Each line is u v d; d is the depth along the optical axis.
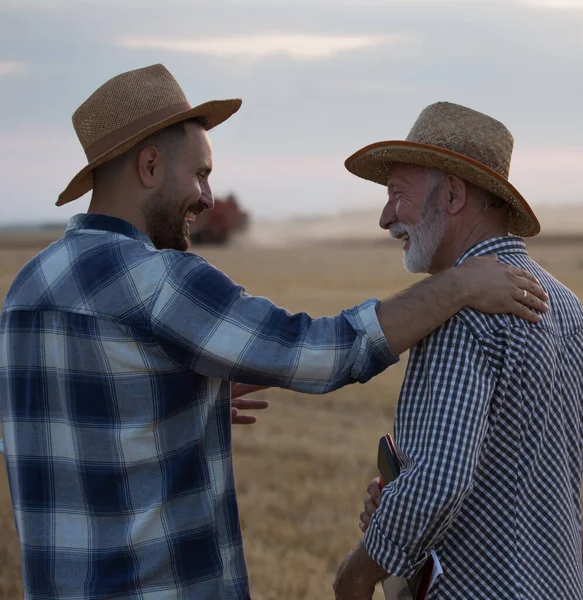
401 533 2.24
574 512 2.41
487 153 2.42
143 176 2.38
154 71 2.45
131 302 2.25
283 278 42.84
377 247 88.06
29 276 2.37
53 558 2.29
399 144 2.38
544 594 2.28
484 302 2.25
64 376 2.29
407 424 2.31
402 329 2.25
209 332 2.23
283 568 5.35
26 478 2.33
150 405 2.28
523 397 2.26
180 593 2.29
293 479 7.61
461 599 2.29
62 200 2.52
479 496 2.29
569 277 37.03
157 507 2.28
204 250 75.00
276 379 2.26
